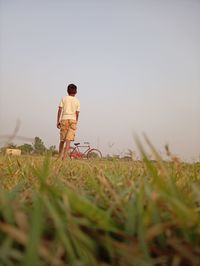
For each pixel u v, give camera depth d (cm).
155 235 100
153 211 105
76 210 105
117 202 120
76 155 1120
